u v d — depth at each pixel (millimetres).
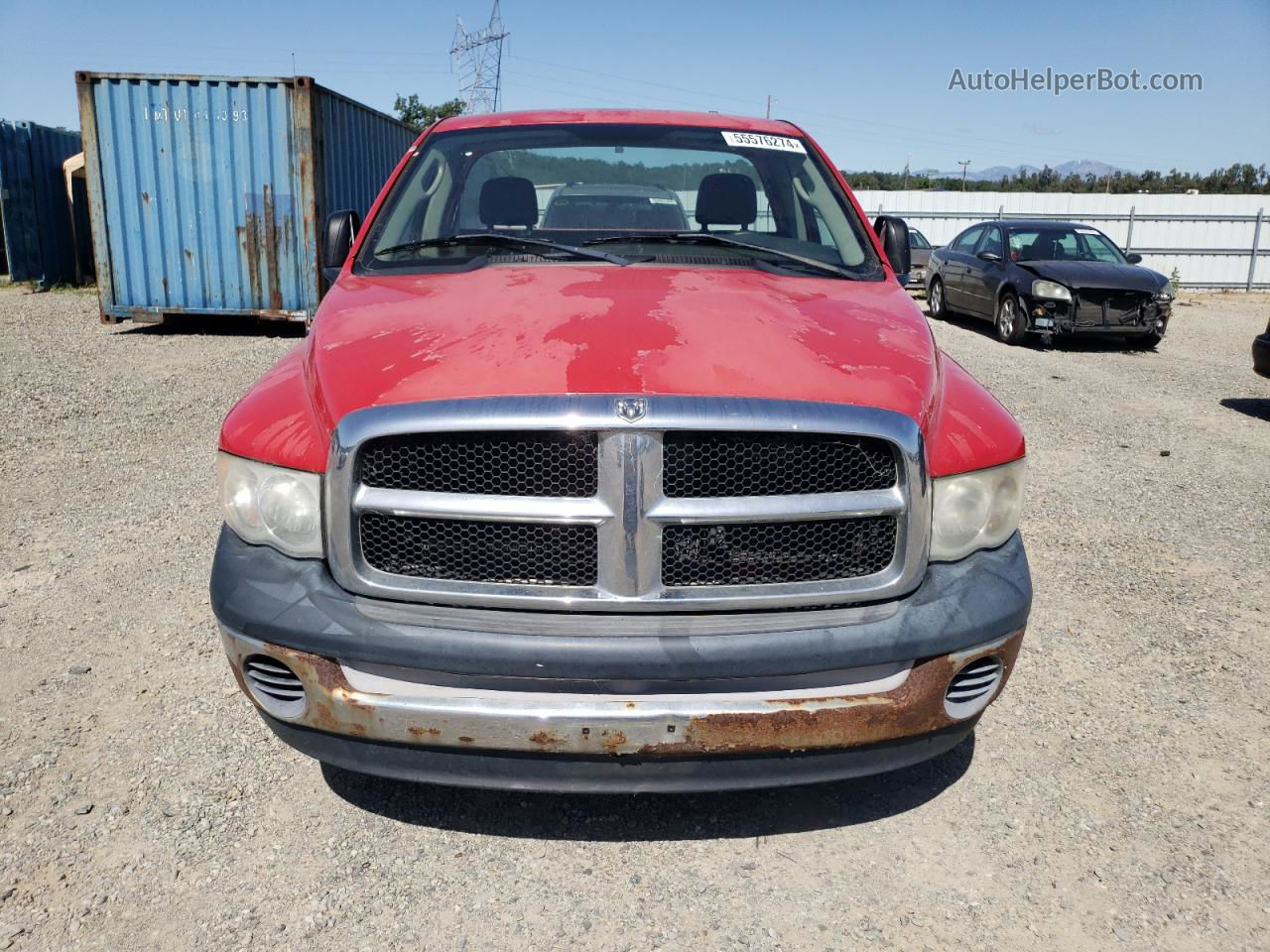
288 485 2293
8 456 6238
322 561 2295
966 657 2289
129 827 2633
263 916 2330
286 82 11422
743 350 2352
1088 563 4691
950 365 2916
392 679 2223
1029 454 6824
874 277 3312
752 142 3789
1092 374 10461
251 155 11641
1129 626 3986
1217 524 5336
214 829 2635
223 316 13062
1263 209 25078
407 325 2568
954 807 2785
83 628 3783
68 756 2941
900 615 2246
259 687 2354
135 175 11703
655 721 2135
